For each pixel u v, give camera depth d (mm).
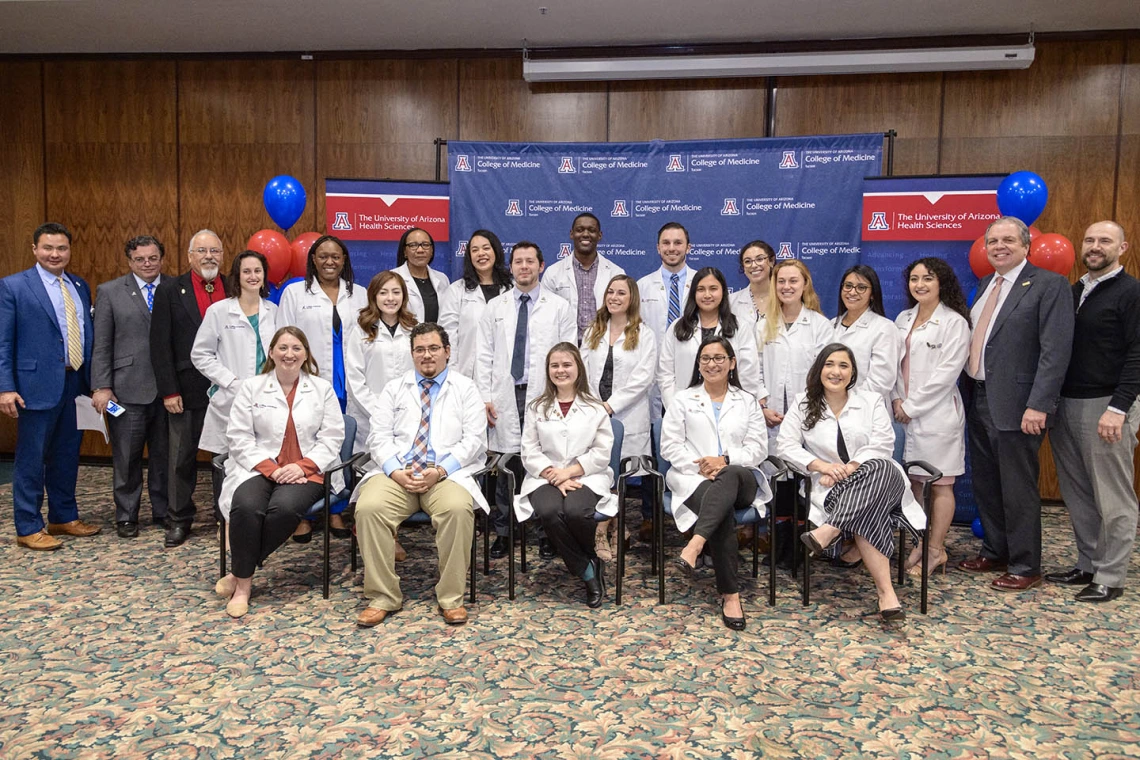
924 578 3178
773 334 3846
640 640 2910
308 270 4152
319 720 2316
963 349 3553
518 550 4023
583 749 2172
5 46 5750
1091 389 3297
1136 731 2283
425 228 5156
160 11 4973
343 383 4117
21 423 3881
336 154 5816
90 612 3125
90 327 4160
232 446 3342
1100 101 5105
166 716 2332
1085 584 3520
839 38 5238
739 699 2463
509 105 5672
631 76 5402
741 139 4969
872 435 3301
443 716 2346
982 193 4574
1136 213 5109
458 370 4168
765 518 3264
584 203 5156
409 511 3186
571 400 3449
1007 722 2330
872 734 2260
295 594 3348
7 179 6059
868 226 4770
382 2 4750
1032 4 4602
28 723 2285
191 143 5910
